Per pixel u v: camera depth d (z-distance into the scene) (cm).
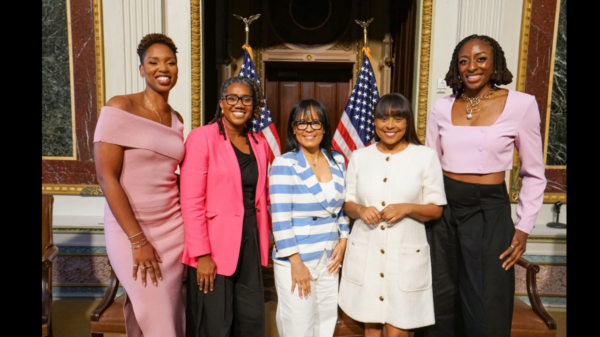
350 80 533
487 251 182
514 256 181
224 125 190
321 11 507
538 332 231
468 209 188
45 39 346
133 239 169
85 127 356
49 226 264
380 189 190
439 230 200
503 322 183
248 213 191
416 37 367
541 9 349
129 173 170
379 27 506
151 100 184
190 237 175
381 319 189
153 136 172
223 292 182
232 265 181
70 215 363
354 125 350
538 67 356
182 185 178
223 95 184
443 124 196
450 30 355
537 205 181
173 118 191
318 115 190
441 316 202
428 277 190
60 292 350
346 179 205
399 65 435
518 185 363
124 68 351
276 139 355
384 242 188
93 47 347
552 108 360
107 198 166
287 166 189
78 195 363
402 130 187
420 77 360
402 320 183
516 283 354
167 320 181
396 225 187
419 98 362
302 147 198
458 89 196
